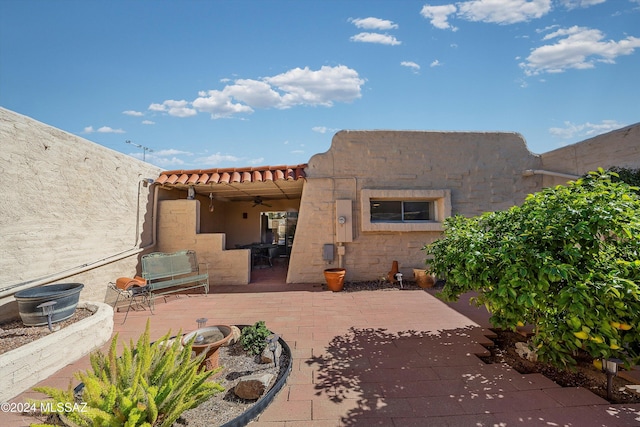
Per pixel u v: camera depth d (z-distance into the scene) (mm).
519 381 3242
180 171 8438
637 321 2678
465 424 2537
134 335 4719
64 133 5344
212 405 2834
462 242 3900
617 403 2818
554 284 2994
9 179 4406
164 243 8148
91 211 5949
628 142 5996
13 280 4434
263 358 3656
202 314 5695
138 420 2023
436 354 3936
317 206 8047
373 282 8016
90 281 5867
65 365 3668
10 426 2572
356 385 3195
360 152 8141
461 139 8336
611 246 3107
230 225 12797
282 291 7344
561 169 7766
